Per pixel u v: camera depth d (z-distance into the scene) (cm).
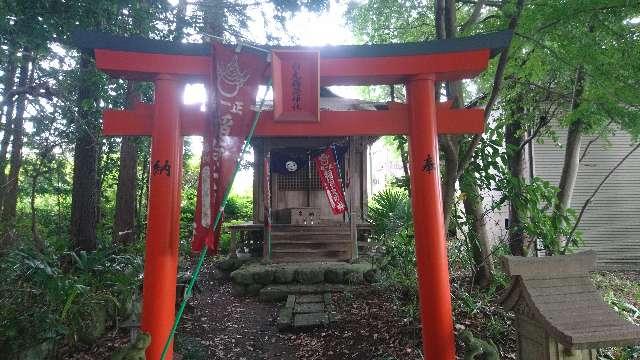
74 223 668
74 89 572
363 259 875
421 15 815
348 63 356
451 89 543
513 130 732
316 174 1007
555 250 582
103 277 534
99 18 478
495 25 537
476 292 571
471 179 573
